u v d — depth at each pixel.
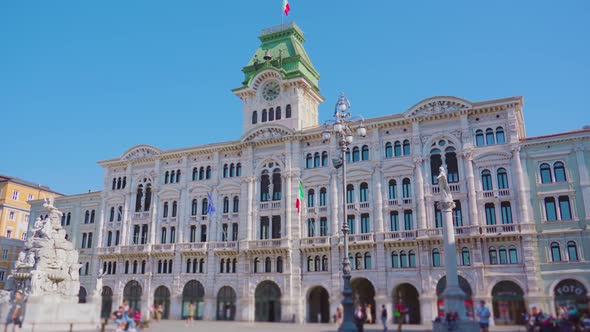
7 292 46.62
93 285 80.06
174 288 73.62
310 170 69.69
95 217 85.25
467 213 59.47
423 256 59.75
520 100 59.97
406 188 63.81
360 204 65.44
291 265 66.69
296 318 64.69
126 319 38.66
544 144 58.25
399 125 65.75
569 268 53.78
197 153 78.44
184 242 75.12
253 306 68.00
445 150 62.69
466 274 57.47
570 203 55.59
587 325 38.94
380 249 62.38
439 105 63.69
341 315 61.03
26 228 103.12
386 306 60.38
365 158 67.12
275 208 70.56
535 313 43.72
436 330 39.66
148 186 81.56
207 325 58.66
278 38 83.06
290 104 76.19
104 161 85.19
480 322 35.81
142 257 77.19
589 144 56.38
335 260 64.50
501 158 59.44
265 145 73.81
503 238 56.75
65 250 49.19
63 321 41.50
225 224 73.94
